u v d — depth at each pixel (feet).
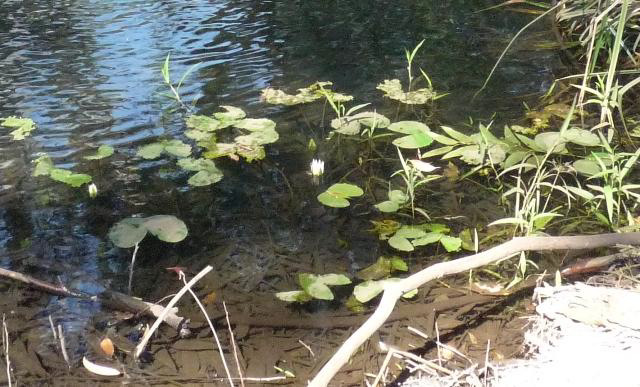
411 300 5.48
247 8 13.08
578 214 6.61
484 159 7.48
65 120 8.47
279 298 5.34
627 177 7.18
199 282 5.72
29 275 5.73
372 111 8.89
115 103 8.96
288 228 6.50
